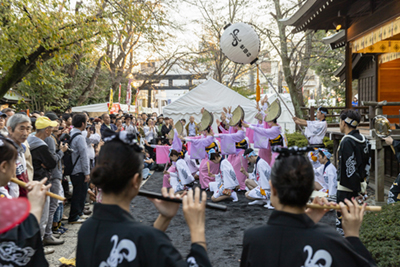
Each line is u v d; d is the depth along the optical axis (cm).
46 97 1498
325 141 1077
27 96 1410
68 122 628
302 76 1720
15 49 770
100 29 848
